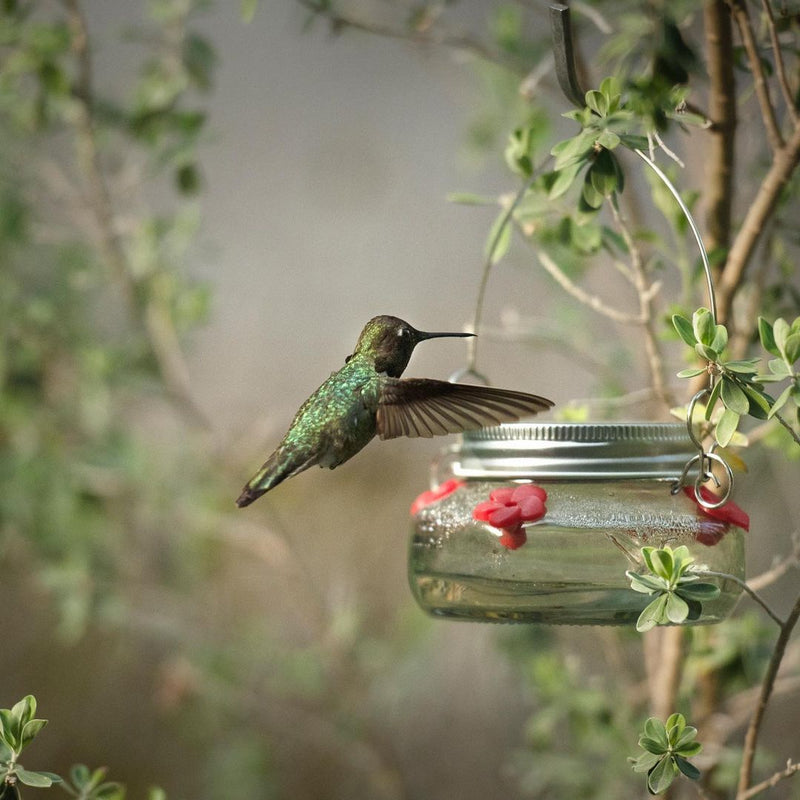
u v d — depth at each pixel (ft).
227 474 36.73
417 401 17.71
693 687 26.40
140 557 39.27
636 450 16.69
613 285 30.53
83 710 45.37
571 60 16.88
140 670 45.42
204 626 39.19
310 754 41.98
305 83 47.42
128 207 37.50
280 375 45.60
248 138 46.91
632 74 23.16
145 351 34.53
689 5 23.02
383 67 46.83
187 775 44.37
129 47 42.78
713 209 21.17
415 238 45.80
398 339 20.52
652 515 16.28
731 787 26.81
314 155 47.01
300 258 46.55
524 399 17.13
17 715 15.57
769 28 20.39
